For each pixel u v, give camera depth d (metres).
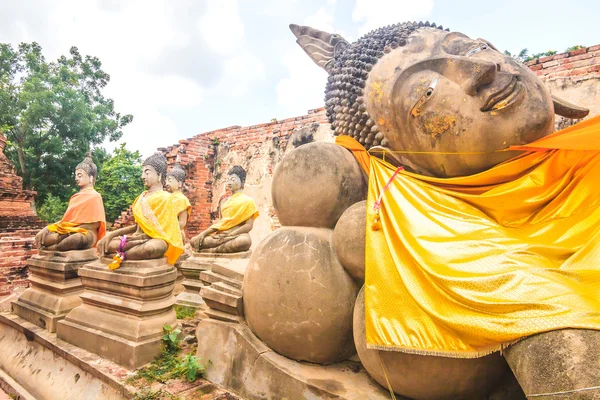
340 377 2.38
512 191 2.09
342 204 2.70
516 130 2.08
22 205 10.91
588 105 5.97
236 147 12.90
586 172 1.96
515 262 1.82
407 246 2.09
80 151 19.34
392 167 2.48
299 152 2.80
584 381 1.41
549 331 1.56
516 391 2.12
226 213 6.62
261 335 2.62
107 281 3.62
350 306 2.48
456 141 2.21
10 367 4.12
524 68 2.23
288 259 2.49
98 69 21.62
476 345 1.78
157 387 2.78
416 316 1.98
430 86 2.21
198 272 5.55
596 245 1.79
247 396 2.58
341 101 2.81
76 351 3.52
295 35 3.43
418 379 1.99
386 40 2.66
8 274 8.05
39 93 17.62
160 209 4.20
